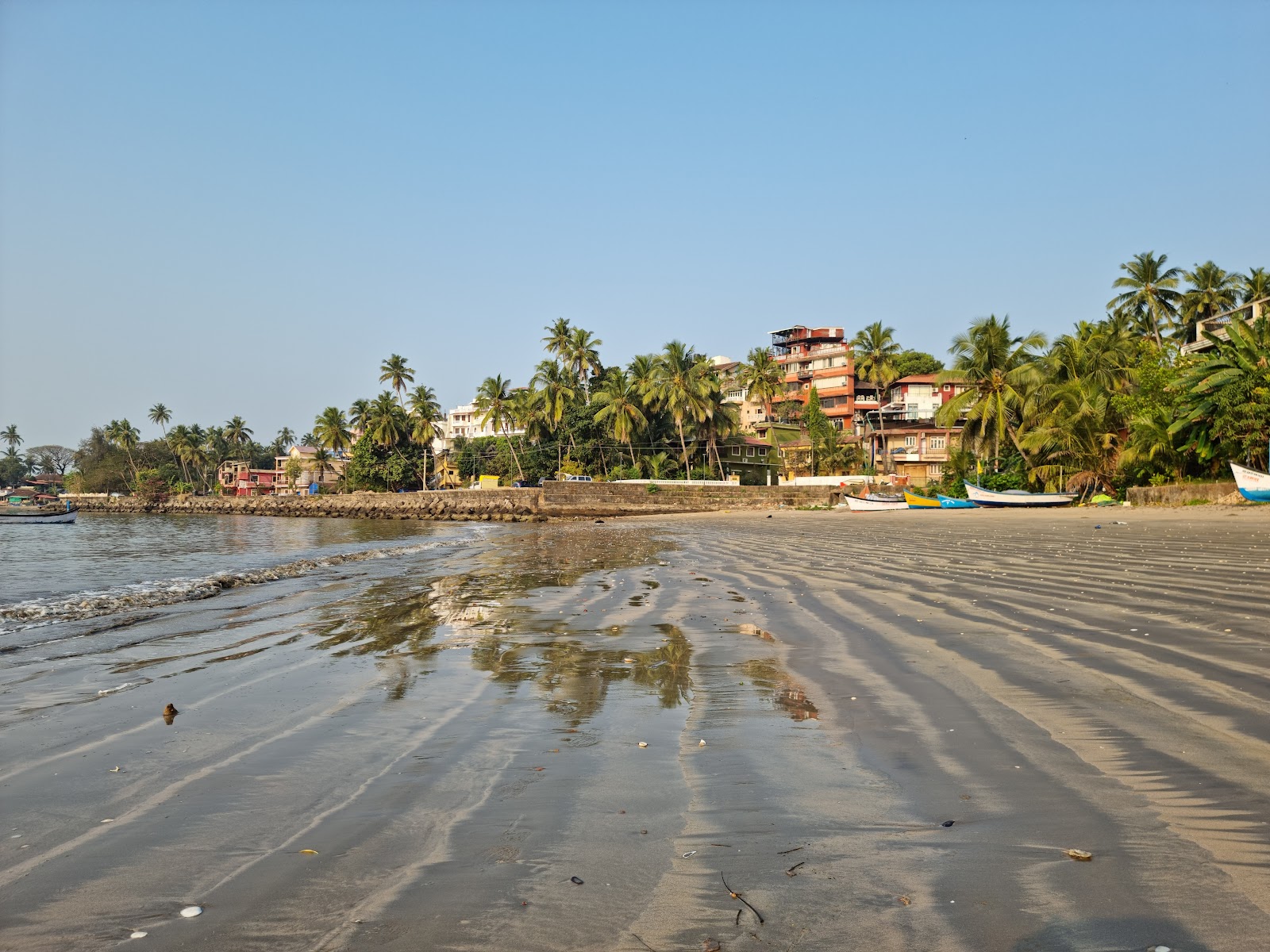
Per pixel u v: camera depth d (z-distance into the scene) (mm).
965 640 9016
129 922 3324
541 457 96000
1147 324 70000
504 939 3135
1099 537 23562
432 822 4336
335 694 7449
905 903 3350
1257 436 37031
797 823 4219
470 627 11398
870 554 21328
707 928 3191
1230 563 15102
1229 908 3205
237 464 153625
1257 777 4543
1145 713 5895
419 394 114688
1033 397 58625
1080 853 3715
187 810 4578
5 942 3170
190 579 19094
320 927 3260
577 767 5203
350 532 57812
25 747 5883
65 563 27109
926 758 5184
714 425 88062
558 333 98562
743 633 10195
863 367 97625
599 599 14188
